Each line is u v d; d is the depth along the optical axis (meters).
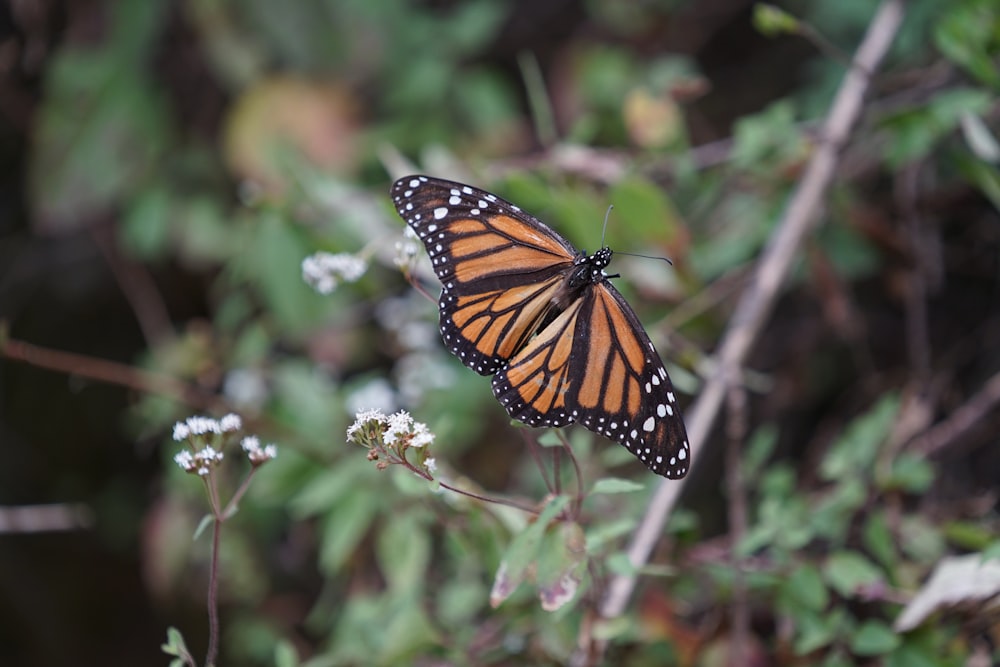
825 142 1.83
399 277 1.89
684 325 1.84
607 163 1.86
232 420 1.68
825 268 1.85
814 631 1.74
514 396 1.68
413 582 1.78
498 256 1.69
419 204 1.69
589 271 1.69
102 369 1.82
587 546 1.69
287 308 1.83
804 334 1.92
